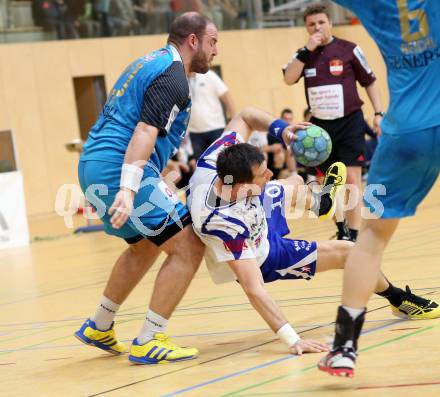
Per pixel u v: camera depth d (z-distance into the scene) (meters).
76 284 18.55
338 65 18.38
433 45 7.29
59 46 48.22
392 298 10.19
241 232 9.55
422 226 21.69
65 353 11.21
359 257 7.56
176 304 9.93
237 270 9.59
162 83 9.77
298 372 8.28
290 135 10.91
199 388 8.14
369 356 8.48
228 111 29.25
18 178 31.64
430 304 10.18
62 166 48.25
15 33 46.94
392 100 7.61
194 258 9.88
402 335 9.32
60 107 48.22
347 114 18.38
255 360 9.16
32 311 15.40
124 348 10.83
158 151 10.05
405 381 7.35
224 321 11.90
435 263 14.52
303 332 10.28
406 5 7.39
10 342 12.49
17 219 31.53
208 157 10.16
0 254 29.03
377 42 7.73
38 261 25.05
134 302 14.99
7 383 9.64
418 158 7.39
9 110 46.56
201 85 28.66
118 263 10.59
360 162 18.50
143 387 8.55
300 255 10.38
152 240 9.88
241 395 7.59
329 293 13.02
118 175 9.89
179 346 10.49
